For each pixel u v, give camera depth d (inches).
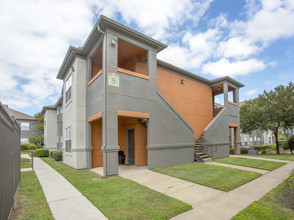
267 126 689.6
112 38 325.7
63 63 465.4
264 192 213.5
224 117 590.9
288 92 639.8
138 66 433.7
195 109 577.3
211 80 634.2
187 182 255.1
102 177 282.0
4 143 128.4
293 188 191.6
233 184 240.5
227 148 581.9
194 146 461.4
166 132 389.4
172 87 511.8
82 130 392.5
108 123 302.4
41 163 485.1
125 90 332.5
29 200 188.1
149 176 291.6
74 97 405.1
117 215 150.2
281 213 154.3
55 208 167.6
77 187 232.7
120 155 425.7
